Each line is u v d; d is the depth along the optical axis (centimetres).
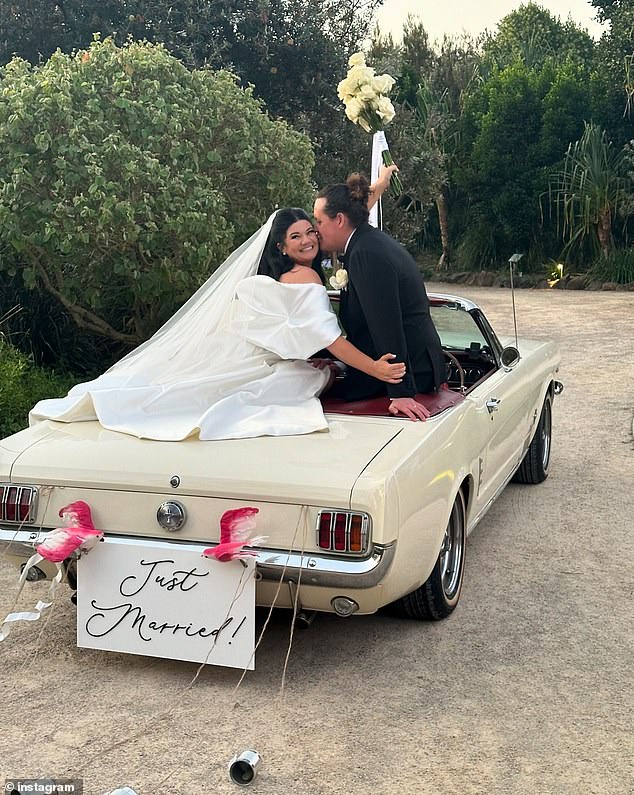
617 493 628
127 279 805
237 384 415
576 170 2356
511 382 535
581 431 803
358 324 429
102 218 708
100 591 362
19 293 825
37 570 381
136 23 1338
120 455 367
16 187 727
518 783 298
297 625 415
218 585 348
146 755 315
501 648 396
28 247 755
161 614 356
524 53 3120
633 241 2394
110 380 436
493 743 321
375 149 695
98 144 753
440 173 1764
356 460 352
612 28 2508
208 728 332
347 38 1464
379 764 309
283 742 322
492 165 2514
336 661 385
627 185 2327
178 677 372
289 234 423
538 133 2519
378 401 422
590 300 1941
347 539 335
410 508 354
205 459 357
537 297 2047
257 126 853
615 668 378
